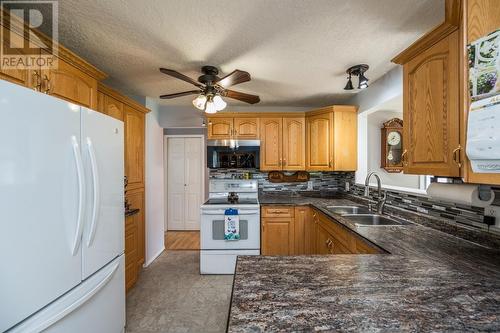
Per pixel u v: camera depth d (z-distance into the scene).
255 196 3.43
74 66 1.54
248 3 1.31
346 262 1.09
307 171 3.49
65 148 1.10
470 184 1.25
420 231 1.62
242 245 2.83
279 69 2.18
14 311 0.88
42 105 0.99
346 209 2.63
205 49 1.82
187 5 1.33
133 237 2.41
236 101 3.28
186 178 4.71
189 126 3.62
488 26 0.79
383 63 2.08
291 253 2.89
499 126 0.74
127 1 1.30
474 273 0.97
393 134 2.84
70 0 1.29
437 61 1.15
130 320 1.93
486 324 0.65
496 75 0.75
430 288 0.84
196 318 1.96
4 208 0.85
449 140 1.08
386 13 1.40
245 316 0.67
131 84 2.59
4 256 0.85
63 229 1.08
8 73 1.14
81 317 1.22
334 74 2.30
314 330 0.62
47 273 1.00
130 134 2.49
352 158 2.96
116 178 1.57
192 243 3.94
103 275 1.38
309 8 1.35
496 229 1.25
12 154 0.87
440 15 1.41
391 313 0.69
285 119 3.28
